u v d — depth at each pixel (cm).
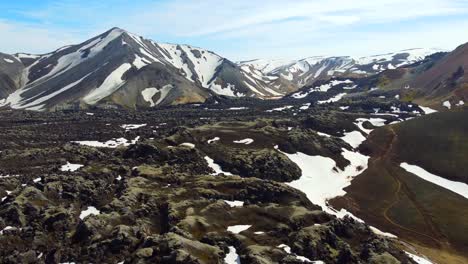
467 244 10769
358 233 9456
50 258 7488
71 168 12825
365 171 15688
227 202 10556
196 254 7406
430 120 19538
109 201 9994
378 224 11819
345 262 8131
